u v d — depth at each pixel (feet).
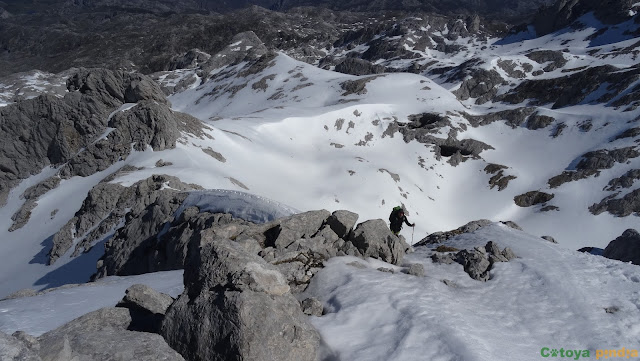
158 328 31.14
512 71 500.33
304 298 41.70
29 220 192.44
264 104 479.00
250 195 71.41
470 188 313.12
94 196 169.17
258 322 28.12
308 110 376.89
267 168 258.37
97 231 157.17
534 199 291.58
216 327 28.43
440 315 35.45
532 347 33.17
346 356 30.50
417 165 324.80
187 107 578.25
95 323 31.58
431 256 56.24
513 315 38.78
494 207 291.79
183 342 29.22
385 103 398.42
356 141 339.57
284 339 28.68
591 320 37.04
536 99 435.94
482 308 39.93
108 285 53.16
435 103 402.31
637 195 257.55
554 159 322.14
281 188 233.96
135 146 219.82
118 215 159.53
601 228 252.01
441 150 354.13
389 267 50.26
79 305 41.16
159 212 102.47
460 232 73.67
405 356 29.68
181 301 31.45
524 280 46.44
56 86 545.85
